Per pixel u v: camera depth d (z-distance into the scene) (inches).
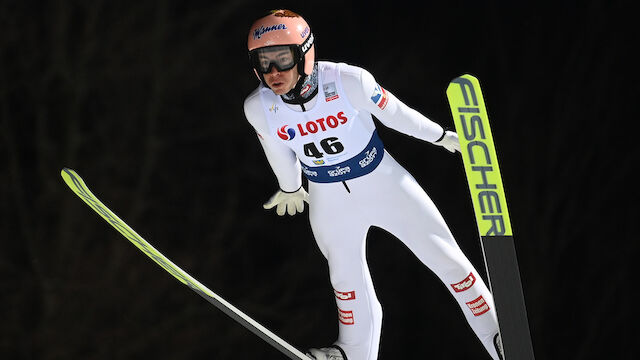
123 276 1727.4
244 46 1819.6
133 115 1801.2
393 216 612.1
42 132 1759.4
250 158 1835.6
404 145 1887.3
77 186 618.5
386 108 592.7
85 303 1712.6
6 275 1710.1
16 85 1756.9
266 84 571.8
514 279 572.4
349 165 603.2
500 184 569.6
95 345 1699.1
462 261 618.2
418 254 620.4
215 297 600.4
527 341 571.8
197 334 1721.2
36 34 1758.1
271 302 1802.4
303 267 1806.1
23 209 1737.2
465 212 1872.5
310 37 570.3
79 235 1736.0
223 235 1819.6
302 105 586.6
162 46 1796.3
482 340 623.8
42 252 1724.9
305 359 607.8
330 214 616.7
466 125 565.6
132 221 1791.3
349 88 581.3
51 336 1690.5
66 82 1771.7
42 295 1708.9
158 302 1727.4
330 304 1796.3
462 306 624.4
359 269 621.0
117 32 1784.0
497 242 572.7
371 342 625.3
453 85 560.1
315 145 598.9
